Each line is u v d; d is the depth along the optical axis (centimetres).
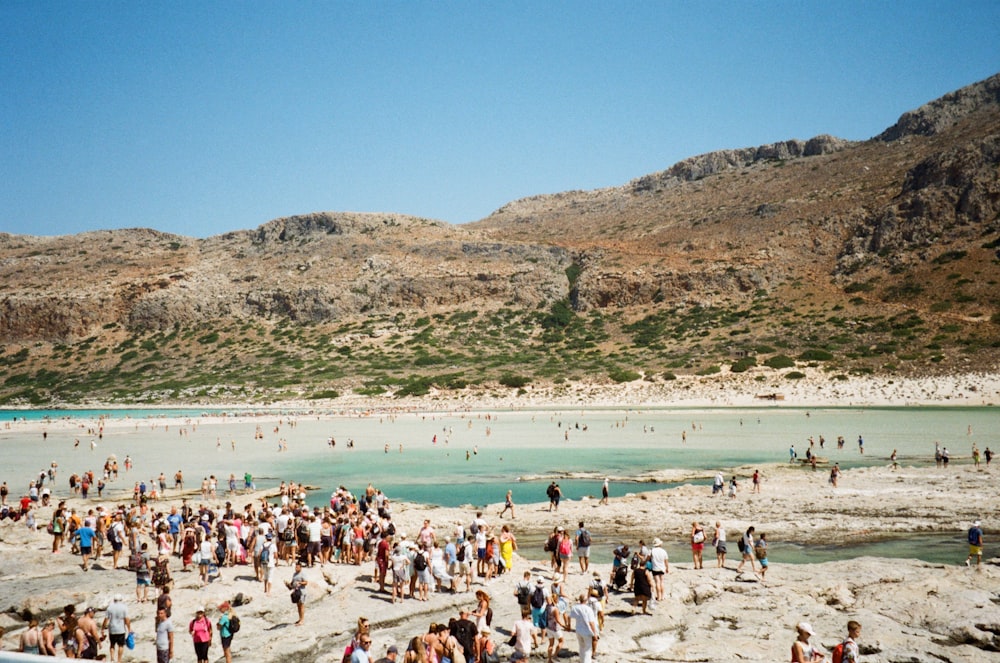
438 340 18000
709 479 5147
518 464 6153
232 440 8250
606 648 1873
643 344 15938
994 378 10900
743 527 3538
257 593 2270
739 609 2162
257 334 19375
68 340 19375
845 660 1528
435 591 2366
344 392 14388
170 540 2931
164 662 1727
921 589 2262
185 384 16000
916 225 17675
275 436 8656
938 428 7775
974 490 4169
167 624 1736
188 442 8112
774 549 3147
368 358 16938
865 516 3675
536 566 2719
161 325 19988
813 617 2083
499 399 12925
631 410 11012
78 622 1666
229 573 2488
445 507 4316
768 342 14388
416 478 5550
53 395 15912
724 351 14200
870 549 3106
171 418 11438
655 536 3459
